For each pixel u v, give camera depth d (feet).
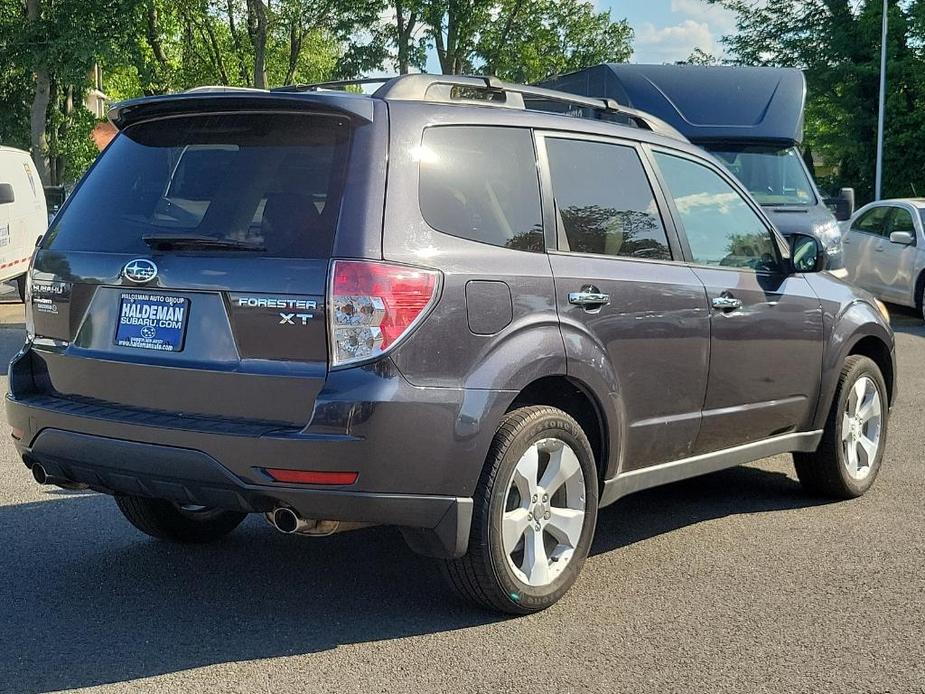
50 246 14.78
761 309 18.13
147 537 17.94
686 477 17.35
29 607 14.64
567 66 147.95
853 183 132.98
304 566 16.53
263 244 12.98
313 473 12.37
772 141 39.65
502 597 13.94
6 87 115.65
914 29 120.57
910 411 29.76
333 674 12.47
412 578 15.97
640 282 15.87
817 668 12.72
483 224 14.01
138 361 13.51
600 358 14.96
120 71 135.33
